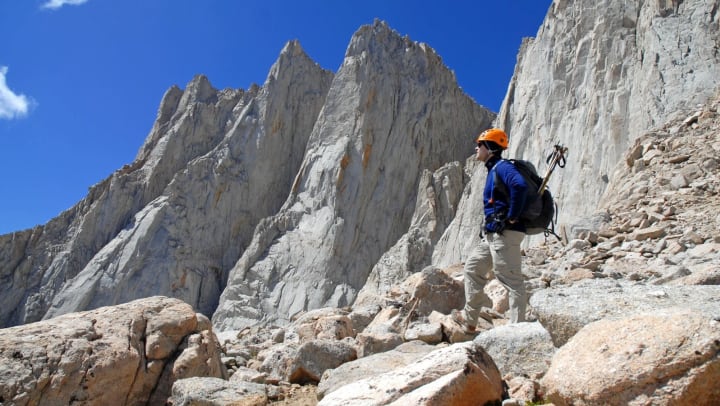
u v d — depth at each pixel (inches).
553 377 140.7
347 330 327.0
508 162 228.2
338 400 155.6
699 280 245.0
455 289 341.1
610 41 1190.3
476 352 161.2
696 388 118.1
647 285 193.9
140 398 226.7
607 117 1069.8
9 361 204.8
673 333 127.3
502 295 339.0
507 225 225.9
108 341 229.1
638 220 477.4
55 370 209.0
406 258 1635.1
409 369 157.9
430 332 263.4
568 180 1085.1
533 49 1469.0
